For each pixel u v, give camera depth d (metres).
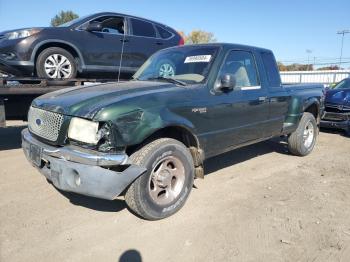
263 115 5.09
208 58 4.41
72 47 6.46
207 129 4.10
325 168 5.69
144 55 7.48
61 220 3.63
